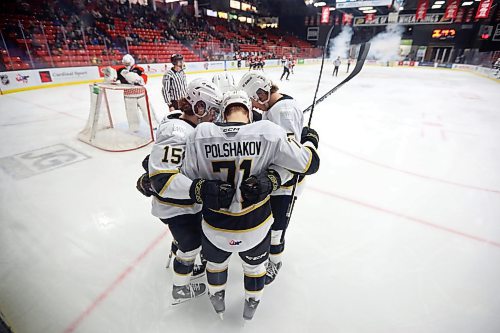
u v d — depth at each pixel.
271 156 1.28
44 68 9.70
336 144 4.80
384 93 10.29
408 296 1.91
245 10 29.17
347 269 2.13
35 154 4.10
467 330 1.68
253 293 1.53
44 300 1.82
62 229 2.51
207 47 18.33
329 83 13.18
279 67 23.16
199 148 1.24
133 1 18.58
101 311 1.76
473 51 21.52
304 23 30.33
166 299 1.85
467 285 2.01
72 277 2.00
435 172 3.83
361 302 1.86
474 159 4.32
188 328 1.66
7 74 8.66
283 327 1.68
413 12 24.64
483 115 7.21
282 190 1.73
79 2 14.62
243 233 1.32
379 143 4.91
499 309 1.83
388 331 1.67
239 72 18.02
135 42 15.14
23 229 2.50
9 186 3.22
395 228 2.64
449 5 18.09
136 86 4.50
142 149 4.33
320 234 2.53
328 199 3.10
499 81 14.16
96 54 12.33
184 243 1.58
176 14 21.42
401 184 3.48
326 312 1.78
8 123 5.61
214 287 1.55
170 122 1.35
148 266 2.11
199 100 1.36
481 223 2.74
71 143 4.54
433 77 16.23
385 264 2.20
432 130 5.76
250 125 1.25
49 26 12.22
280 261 1.99
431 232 2.60
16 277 1.99
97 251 2.26
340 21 27.94
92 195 3.06
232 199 1.27
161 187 1.25
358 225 2.67
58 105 7.27
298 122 1.59
